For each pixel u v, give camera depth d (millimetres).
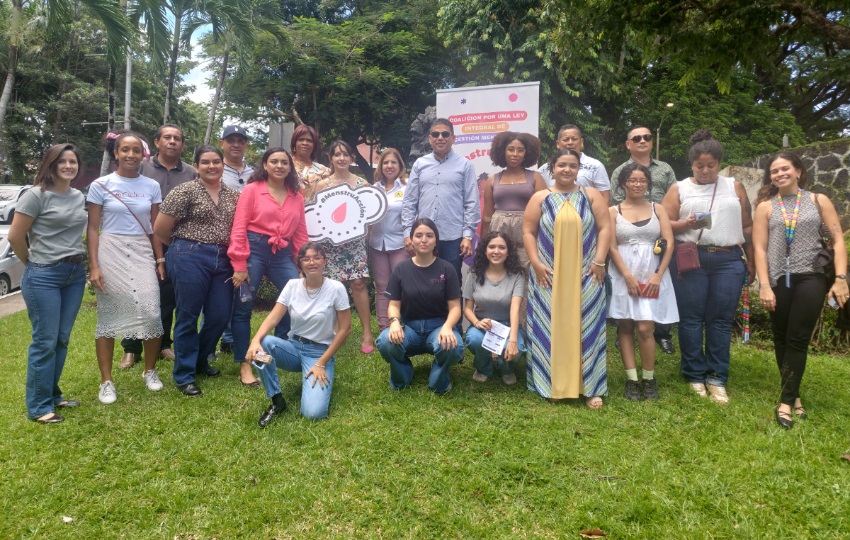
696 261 3793
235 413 3570
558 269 3766
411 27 17734
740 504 2537
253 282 4109
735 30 5496
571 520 2426
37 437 3219
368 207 4727
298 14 20125
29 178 19938
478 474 2789
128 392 3943
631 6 5473
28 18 13609
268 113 18219
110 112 11227
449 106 6777
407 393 3875
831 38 5207
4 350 5340
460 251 4559
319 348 3721
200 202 3896
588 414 3533
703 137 4102
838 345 5227
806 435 3184
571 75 11711
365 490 2676
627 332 3854
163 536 2359
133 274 3744
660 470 2803
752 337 5523
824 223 3426
